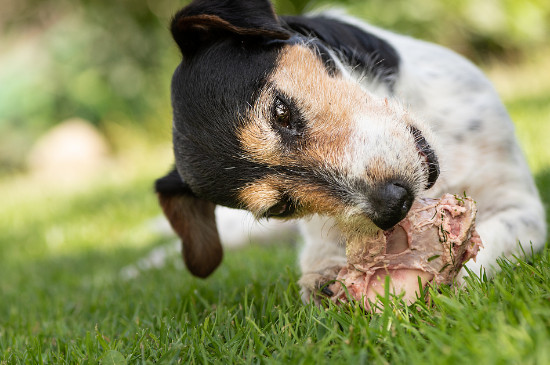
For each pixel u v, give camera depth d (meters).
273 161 0.68
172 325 0.70
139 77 2.36
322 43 0.73
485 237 0.71
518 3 2.14
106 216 1.45
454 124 0.77
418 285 0.64
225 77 0.70
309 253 0.78
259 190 0.69
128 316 0.79
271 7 0.71
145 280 0.93
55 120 2.29
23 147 2.24
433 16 2.11
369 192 0.65
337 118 0.68
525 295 0.59
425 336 0.59
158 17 2.38
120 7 2.39
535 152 1.05
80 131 2.26
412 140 0.68
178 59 0.76
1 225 1.55
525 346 0.55
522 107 1.45
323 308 0.65
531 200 0.77
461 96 0.78
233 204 0.70
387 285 0.63
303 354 0.60
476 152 0.77
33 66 2.31
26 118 2.26
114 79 2.33
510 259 0.71
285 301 0.70
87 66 2.31
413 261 0.64
